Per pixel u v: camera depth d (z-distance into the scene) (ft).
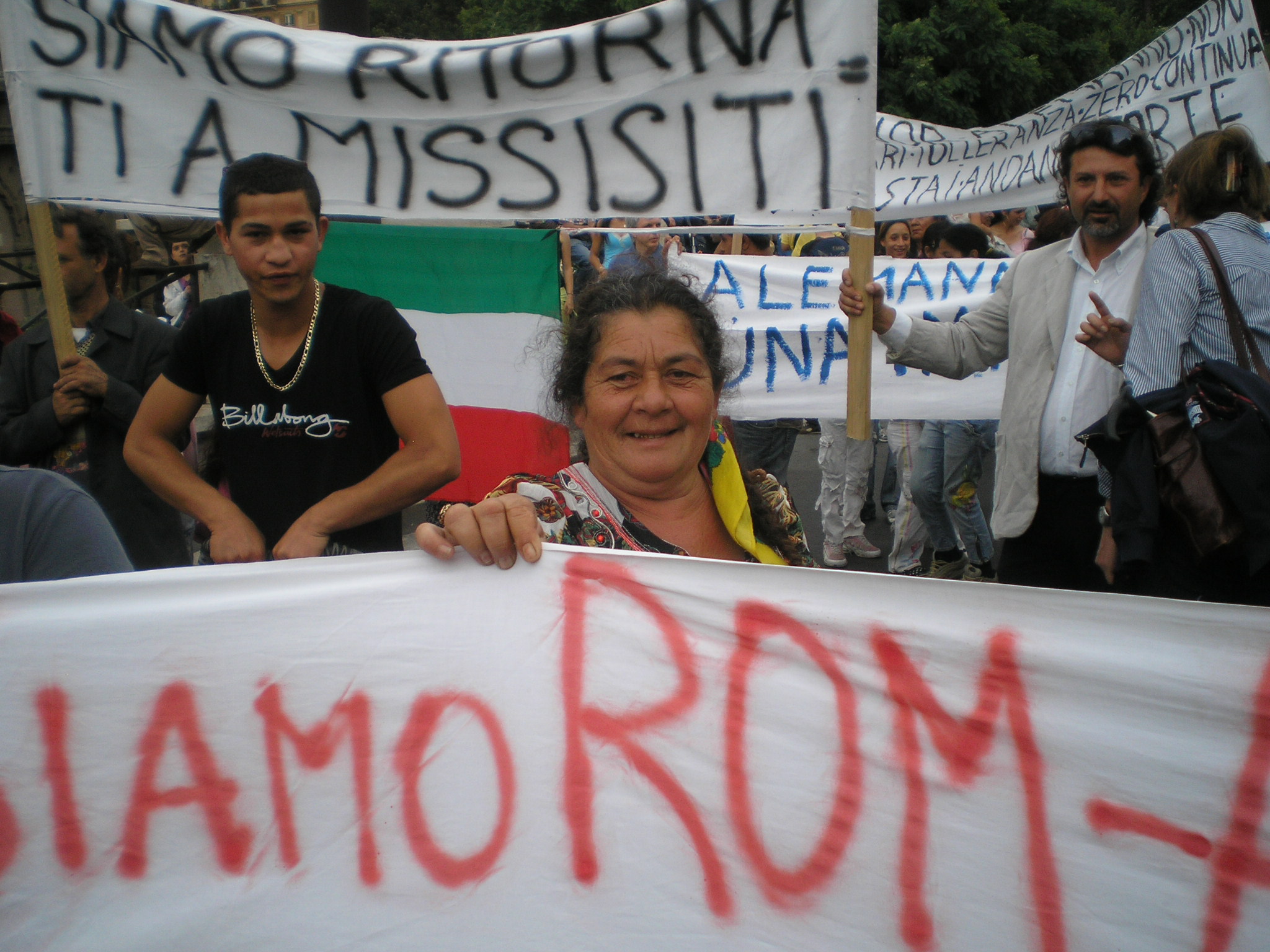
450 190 9.25
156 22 8.74
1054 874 4.63
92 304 9.90
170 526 9.80
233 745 4.90
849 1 7.57
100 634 4.80
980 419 14.05
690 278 5.87
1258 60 13.26
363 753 4.93
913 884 4.73
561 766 4.91
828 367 14.56
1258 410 6.71
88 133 8.94
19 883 4.84
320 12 14.74
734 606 4.81
